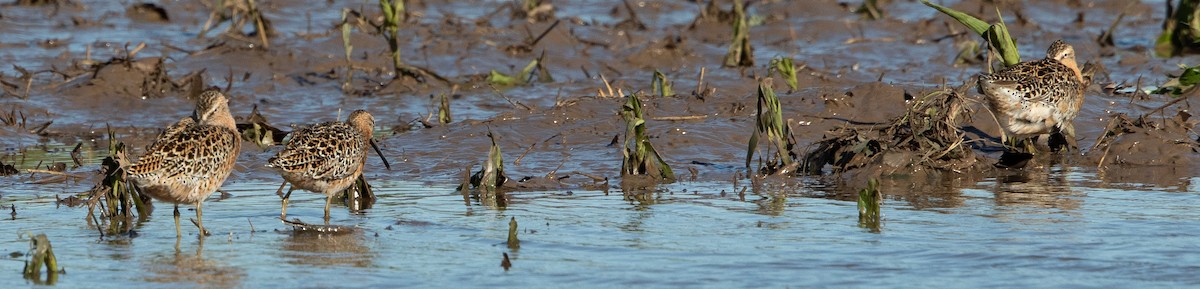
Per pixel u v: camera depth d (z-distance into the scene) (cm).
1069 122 3722
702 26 6494
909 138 3559
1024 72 3566
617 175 3519
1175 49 5691
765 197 3197
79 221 2938
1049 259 2470
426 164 3709
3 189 3362
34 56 5462
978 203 3069
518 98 4775
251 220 2944
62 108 4578
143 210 2970
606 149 3819
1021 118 3519
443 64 5384
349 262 2506
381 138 4047
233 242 2700
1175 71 5116
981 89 3541
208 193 2755
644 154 3481
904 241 2644
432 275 2397
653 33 6266
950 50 5731
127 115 4522
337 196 3247
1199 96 4325
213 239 2733
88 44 5581
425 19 6494
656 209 3042
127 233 2800
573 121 4106
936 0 7250
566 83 5072
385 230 2816
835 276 2361
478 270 2433
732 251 2570
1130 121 3791
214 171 2745
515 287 2306
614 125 4050
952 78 5062
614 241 2677
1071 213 2925
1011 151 3625
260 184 3450
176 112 4572
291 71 5200
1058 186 3297
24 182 3456
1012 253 2523
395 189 3369
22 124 4291
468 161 3734
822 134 3956
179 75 5116
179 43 5834
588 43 5728
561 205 3109
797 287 2288
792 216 2936
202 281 2361
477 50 5588
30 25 6212
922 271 2391
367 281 2358
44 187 3391
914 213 2948
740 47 5338
